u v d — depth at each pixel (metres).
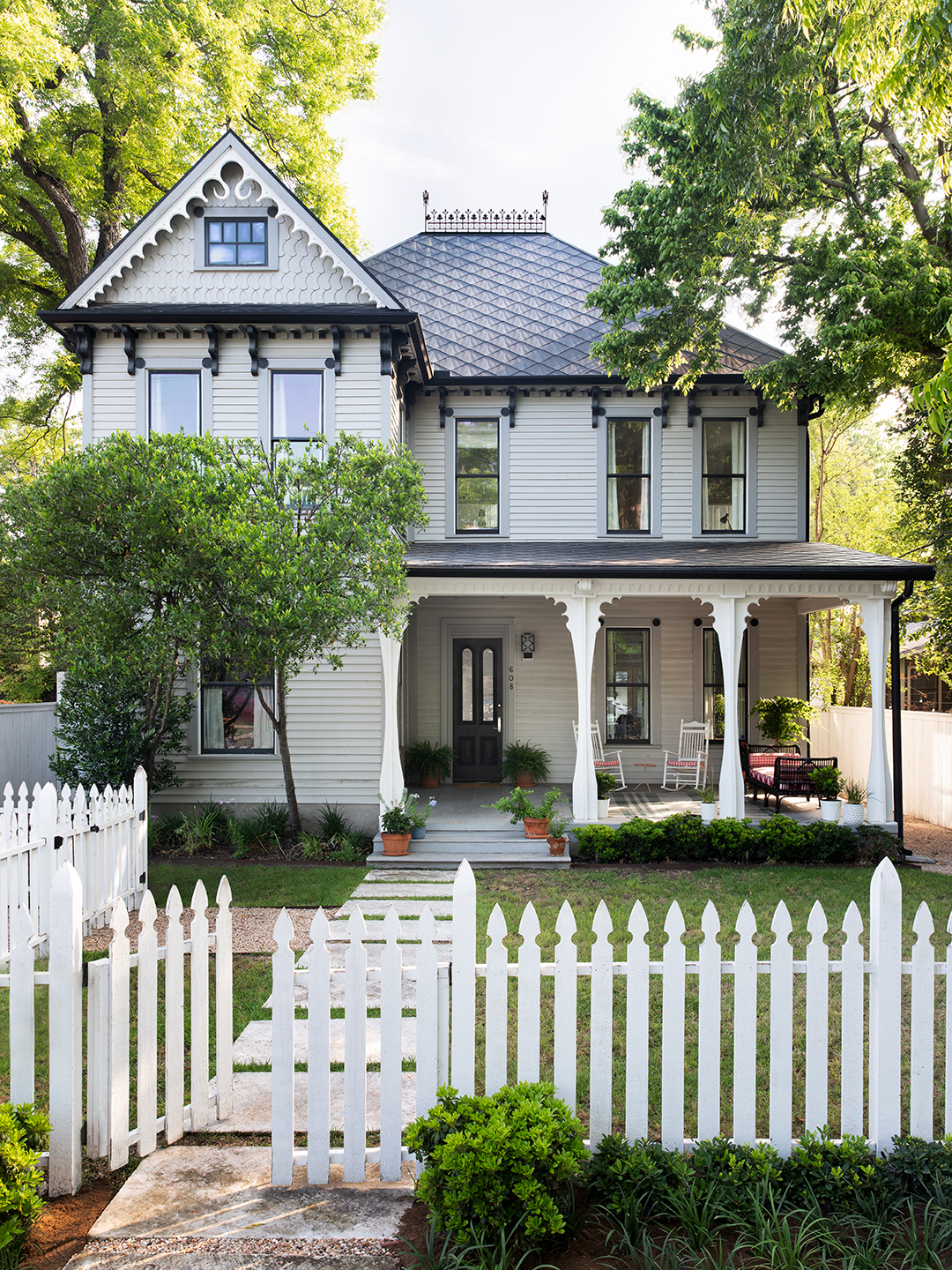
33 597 9.59
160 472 9.27
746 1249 3.21
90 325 12.98
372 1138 4.12
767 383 13.16
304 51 20.31
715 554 13.50
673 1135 3.67
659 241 12.57
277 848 11.71
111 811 8.36
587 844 11.23
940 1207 3.24
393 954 3.70
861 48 7.14
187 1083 4.87
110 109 18.56
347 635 9.93
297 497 9.90
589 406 15.32
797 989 6.51
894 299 11.20
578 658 12.10
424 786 15.49
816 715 15.54
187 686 13.09
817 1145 3.57
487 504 15.43
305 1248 3.24
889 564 12.02
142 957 3.90
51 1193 3.59
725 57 10.88
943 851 12.39
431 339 15.98
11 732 13.02
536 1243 3.05
